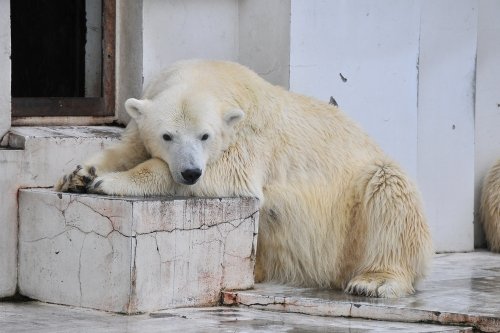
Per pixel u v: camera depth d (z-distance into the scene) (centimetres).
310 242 1141
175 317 1002
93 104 1305
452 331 966
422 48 1434
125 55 1316
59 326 956
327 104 1206
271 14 1319
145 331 934
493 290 1139
